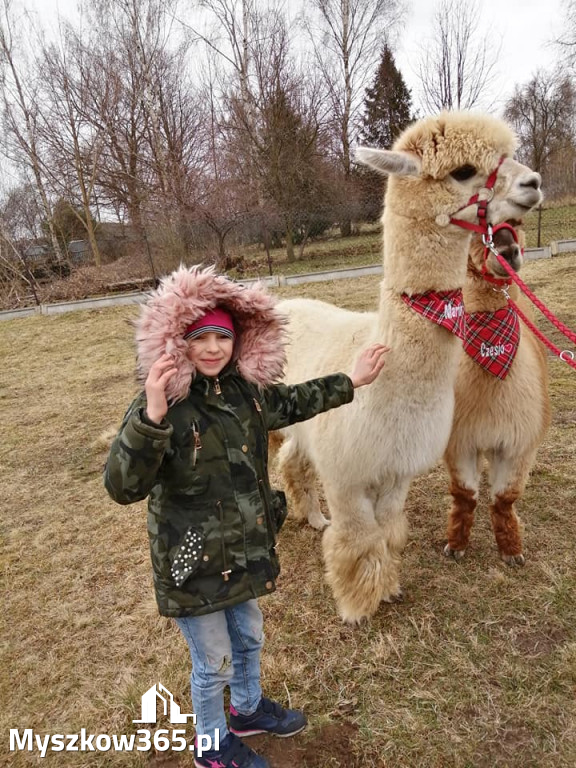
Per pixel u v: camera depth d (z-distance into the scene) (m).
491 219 2.19
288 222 16.25
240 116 19.30
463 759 2.08
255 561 1.85
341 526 2.67
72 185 19.23
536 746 2.11
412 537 3.44
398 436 2.37
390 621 2.79
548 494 3.63
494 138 2.17
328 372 2.75
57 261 17.66
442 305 2.22
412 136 2.27
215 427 1.78
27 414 6.31
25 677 2.64
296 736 2.23
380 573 2.71
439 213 2.20
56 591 3.23
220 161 21.23
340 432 2.48
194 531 1.76
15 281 15.20
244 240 16.81
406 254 2.26
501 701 2.29
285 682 2.47
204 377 1.81
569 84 22.80
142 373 1.74
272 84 19.08
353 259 15.28
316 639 2.71
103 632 2.88
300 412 2.07
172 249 15.18
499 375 2.64
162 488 1.78
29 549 3.67
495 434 2.78
